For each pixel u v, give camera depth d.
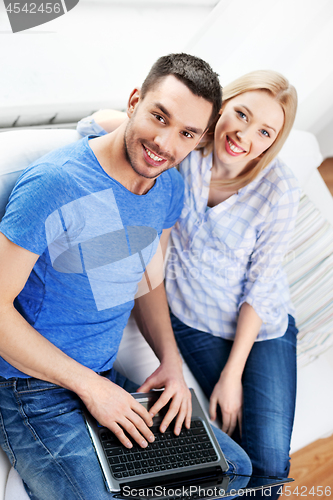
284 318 1.40
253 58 1.72
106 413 0.93
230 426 1.25
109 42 1.46
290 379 1.30
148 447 0.97
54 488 0.88
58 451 0.90
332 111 2.18
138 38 1.51
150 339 1.21
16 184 0.88
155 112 0.87
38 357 0.88
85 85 1.46
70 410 0.96
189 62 0.88
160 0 1.49
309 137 1.73
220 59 1.67
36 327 0.93
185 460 0.98
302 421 1.32
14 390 0.94
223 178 1.33
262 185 1.32
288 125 1.22
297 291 1.52
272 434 1.20
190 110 0.86
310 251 1.55
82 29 1.40
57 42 1.37
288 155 1.66
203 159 1.30
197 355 1.37
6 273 0.83
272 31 1.66
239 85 1.22
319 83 1.87
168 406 1.09
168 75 0.87
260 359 1.33
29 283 0.94
